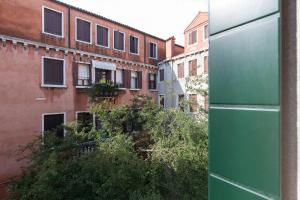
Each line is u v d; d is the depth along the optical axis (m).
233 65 1.38
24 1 12.95
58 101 14.70
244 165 1.30
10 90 12.31
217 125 1.49
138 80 21.69
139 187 7.76
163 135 8.86
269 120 1.18
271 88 1.17
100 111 9.65
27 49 13.09
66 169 8.37
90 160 8.28
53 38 14.44
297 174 1.12
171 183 7.73
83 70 16.72
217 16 1.50
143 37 22.16
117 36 19.44
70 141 9.20
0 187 11.68
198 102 9.78
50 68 14.39
